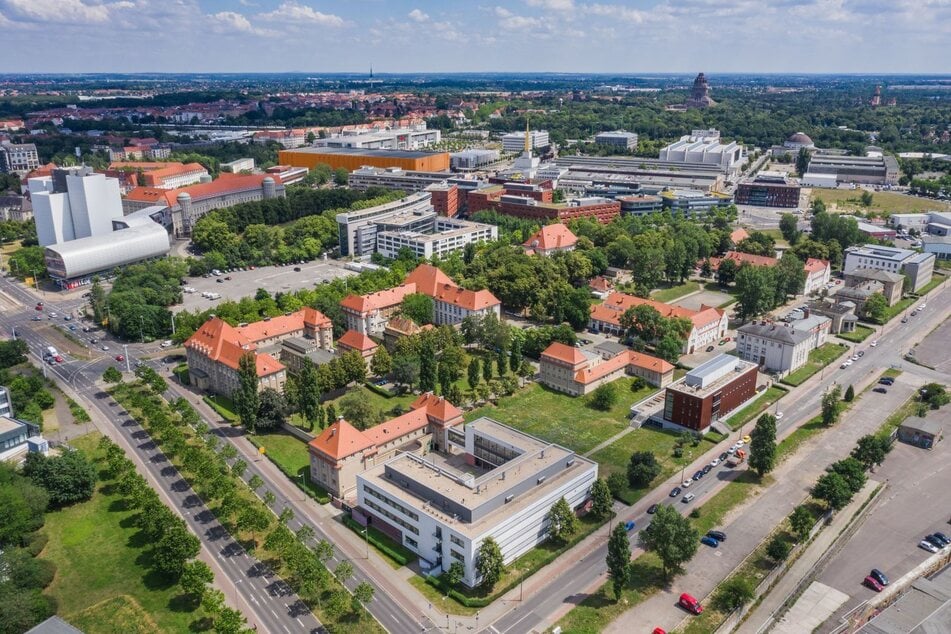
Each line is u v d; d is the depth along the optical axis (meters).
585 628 185.50
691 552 199.88
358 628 185.12
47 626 171.12
